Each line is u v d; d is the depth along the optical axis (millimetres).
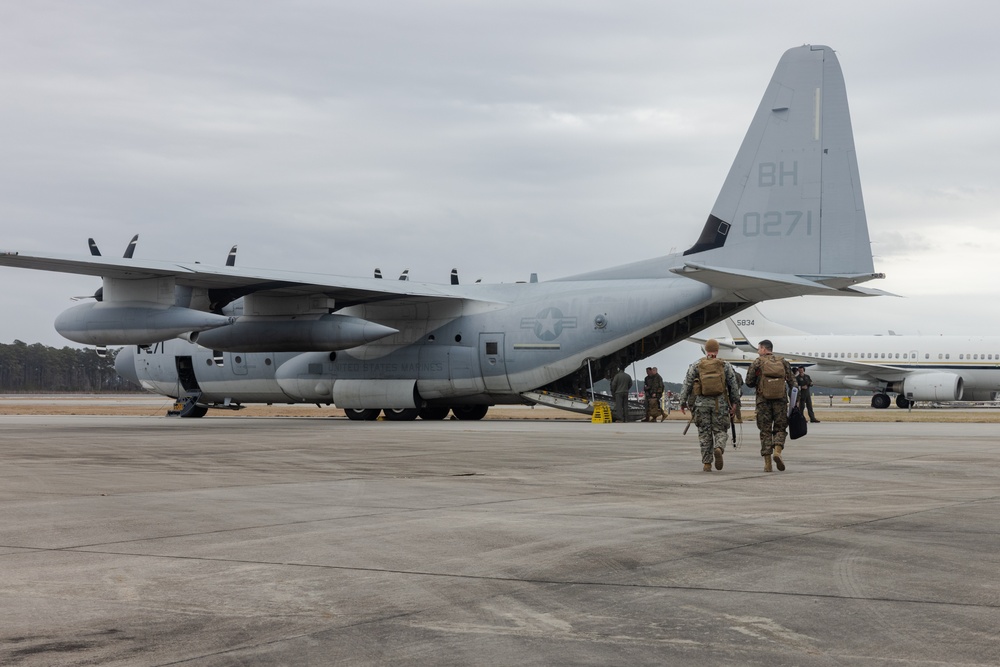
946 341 50375
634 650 4891
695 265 23781
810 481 12414
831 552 7398
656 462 15156
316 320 27812
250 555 7336
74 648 4926
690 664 4672
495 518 9156
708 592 6125
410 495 10922
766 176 26859
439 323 29688
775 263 26672
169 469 14078
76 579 6496
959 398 49125
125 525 8750
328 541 7918
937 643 4984
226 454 16797
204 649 4910
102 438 21484
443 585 6336
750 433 23938
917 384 49469
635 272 29109
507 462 15125
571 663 4691
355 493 11117
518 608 5742
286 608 5738
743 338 52938
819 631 5219
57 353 145625
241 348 28594
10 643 5012
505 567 6895
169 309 24547
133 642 5035
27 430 25281
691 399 13945
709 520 9016
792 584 6332
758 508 9828
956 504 10078
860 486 11828
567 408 29688
